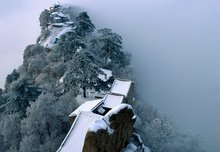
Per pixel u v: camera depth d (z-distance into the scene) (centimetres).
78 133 4397
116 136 3856
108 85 8100
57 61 9738
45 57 10188
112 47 9306
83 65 7525
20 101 6894
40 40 12825
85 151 3631
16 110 6912
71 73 7581
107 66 9269
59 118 6312
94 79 7494
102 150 3644
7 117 7219
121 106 3834
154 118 8400
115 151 3941
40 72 9669
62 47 9294
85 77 7456
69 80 7600
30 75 9819
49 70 9294
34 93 7069
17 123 6819
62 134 6288
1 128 7356
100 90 7819
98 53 9562
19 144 6756
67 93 7750
